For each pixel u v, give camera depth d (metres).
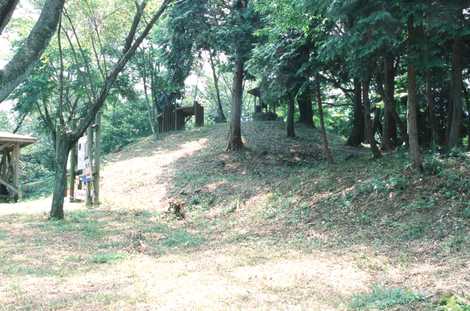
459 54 13.06
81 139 17.62
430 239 8.34
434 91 18.23
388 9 9.98
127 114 40.50
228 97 50.72
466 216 8.81
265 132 25.62
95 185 16.75
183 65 22.86
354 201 11.24
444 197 9.82
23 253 9.02
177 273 7.37
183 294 6.14
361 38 10.08
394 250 8.11
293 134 24.36
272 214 12.39
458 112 13.16
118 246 9.86
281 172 18.31
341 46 10.41
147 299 5.95
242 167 19.58
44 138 39.72
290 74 16.03
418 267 7.00
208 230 11.94
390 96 14.80
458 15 10.57
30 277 7.20
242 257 8.48
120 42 26.41
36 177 36.66
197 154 23.02
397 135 20.12
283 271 7.27
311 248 8.93
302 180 14.75
